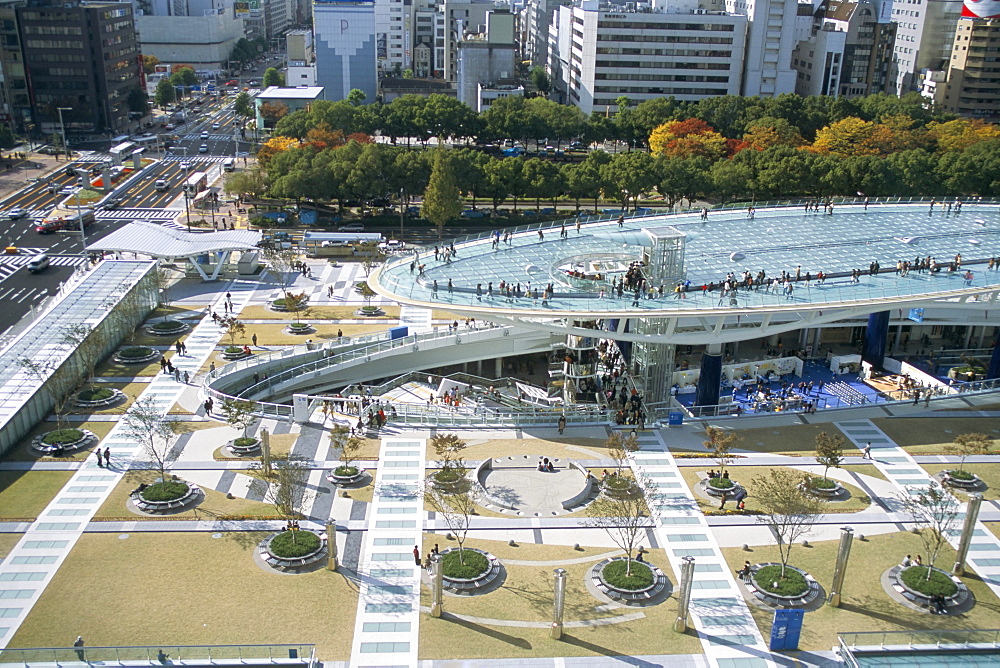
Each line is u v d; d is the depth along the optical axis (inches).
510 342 5403.5
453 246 5054.1
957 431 4357.8
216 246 6584.6
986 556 3348.9
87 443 4033.0
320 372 5022.1
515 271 4694.9
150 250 6417.3
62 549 3250.5
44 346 4658.0
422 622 2906.0
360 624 2883.9
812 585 3112.7
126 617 2883.9
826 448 3772.1
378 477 3818.9
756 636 2876.5
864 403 4781.0
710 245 5196.9
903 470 3966.5
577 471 3919.8
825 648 2817.4
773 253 5078.7
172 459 3919.8
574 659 2753.4
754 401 4869.6
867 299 4271.7
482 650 2783.0
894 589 3120.1
